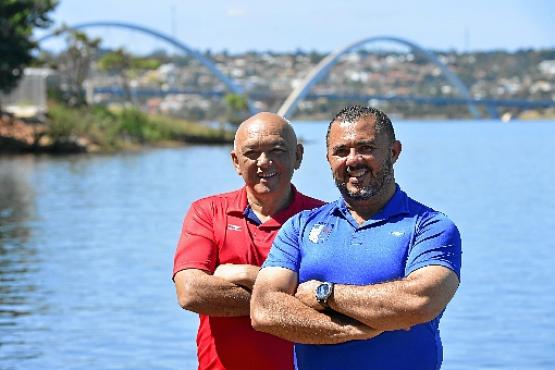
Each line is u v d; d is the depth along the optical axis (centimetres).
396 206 568
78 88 10194
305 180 5509
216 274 680
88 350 1426
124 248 2569
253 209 704
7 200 4109
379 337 557
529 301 1816
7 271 2148
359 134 562
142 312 1684
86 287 1941
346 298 546
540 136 14725
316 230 575
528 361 1400
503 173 6366
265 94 15950
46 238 2788
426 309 540
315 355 568
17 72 8431
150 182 5291
